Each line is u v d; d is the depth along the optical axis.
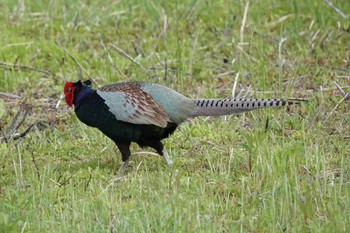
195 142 16.30
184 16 22.94
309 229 12.23
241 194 13.41
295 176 13.47
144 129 14.61
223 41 21.36
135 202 13.16
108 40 22.11
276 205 12.77
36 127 17.47
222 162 15.01
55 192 13.82
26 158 15.80
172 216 12.37
